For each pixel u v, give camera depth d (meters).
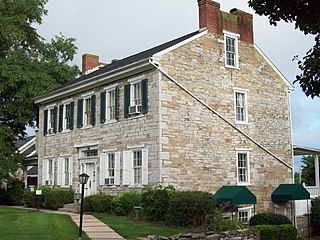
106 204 21.81
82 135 25.98
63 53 37.69
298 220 25.39
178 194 17.66
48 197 25.73
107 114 24.11
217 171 22.28
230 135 23.27
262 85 25.61
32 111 33.00
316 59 10.19
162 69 21.08
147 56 22.88
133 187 21.67
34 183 42.78
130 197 20.44
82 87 25.92
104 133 24.14
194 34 23.66
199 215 17.11
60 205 25.06
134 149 21.81
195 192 17.80
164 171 20.23
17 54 33.19
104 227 16.12
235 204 20.31
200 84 22.45
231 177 22.84
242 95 24.58
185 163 21.06
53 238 13.54
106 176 23.66
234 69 24.27
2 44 33.91
